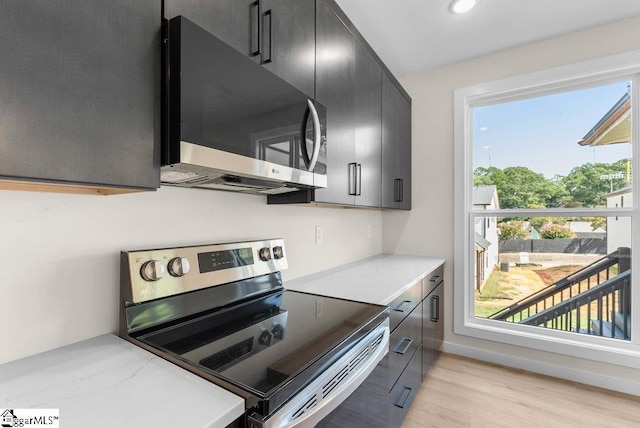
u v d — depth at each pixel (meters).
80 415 0.59
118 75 0.69
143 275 1.01
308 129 1.28
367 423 1.13
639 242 2.14
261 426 0.63
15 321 0.81
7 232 0.80
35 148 0.57
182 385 0.70
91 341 0.94
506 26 2.16
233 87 0.94
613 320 2.23
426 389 2.13
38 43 0.57
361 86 1.87
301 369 0.77
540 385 2.20
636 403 1.99
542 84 2.38
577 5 1.95
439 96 2.79
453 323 2.71
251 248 1.43
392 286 1.67
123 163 0.70
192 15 0.85
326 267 2.16
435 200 2.81
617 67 2.13
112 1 0.69
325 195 1.50
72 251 0.92
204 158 0.84
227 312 1.24
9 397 0.65
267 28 1.13
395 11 1.98
